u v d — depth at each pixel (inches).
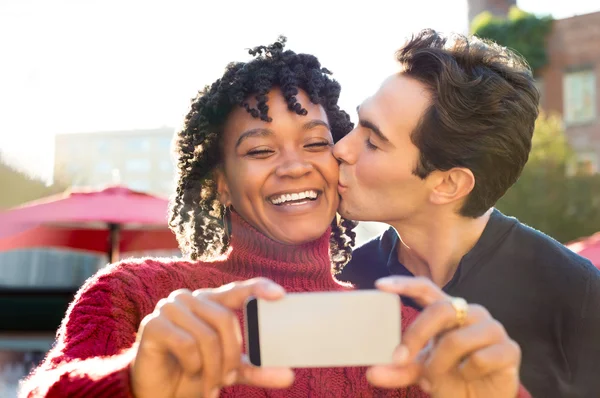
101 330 52.4
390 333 39.2
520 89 71.7
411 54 70.6
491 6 761.0
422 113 68.5
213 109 64.2
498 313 71.3
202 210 68.9
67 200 231.0
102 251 251.6
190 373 37.4
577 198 499.8
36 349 266.7
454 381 39.3
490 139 69.1
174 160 70.8
